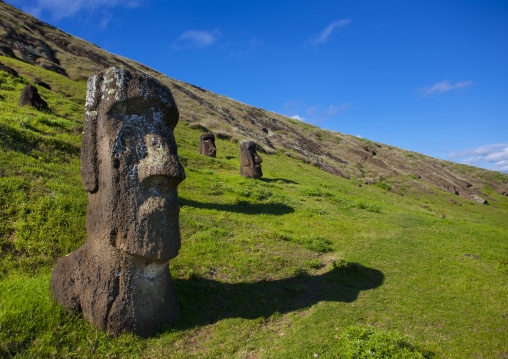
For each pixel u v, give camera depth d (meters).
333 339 4.09
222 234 7.86
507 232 12.35
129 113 3.86
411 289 5.93
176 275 5.45
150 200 3.80
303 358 3.65
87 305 3.68
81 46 43.66
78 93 24.86
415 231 10.77
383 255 7.81
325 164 36.56
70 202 6.70
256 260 6.56
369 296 5.54
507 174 52.69
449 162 58.34
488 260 7.84
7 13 40.72
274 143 39.78
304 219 10.69
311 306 5.07
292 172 23.14
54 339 3.29
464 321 4.88
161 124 4.03
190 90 54.25
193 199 10.68
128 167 3.77
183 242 6.97
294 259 7.04
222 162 19.11
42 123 12.16
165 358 3.45
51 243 5.47
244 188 13.18
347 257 7.48
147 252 3.71
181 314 4.35
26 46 33.75
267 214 10.59
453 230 11.28
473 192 40.59
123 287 3.71
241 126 40.88
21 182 6.92
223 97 62.62
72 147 10.80
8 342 3.03
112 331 3.61
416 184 36.66
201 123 35.22
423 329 4.57
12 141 9.23
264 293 5.36
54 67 31.70
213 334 4.04
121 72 3.84
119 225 3.71
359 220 11.74
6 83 18.20
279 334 4.20
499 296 5.79
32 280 4.24
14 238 5.34
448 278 6.53
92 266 3.81
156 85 4.02
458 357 3.92
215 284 5.43
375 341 3.58
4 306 3.43
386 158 52.94
